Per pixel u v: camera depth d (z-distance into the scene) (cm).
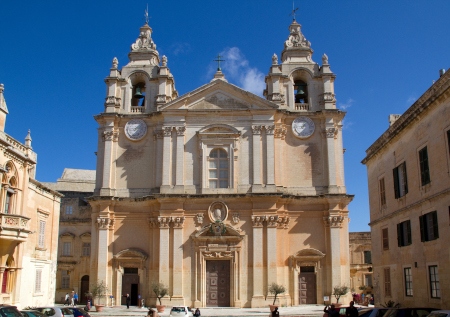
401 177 3145
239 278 4412
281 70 4947
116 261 4534
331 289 4403
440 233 2589
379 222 3550
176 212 4497
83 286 5859
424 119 2786
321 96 4862
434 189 2661
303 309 4147
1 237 2839
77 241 5931
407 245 3033
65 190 6481
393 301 3272
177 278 4400
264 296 4347
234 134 4647
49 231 3847
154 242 4528
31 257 3475
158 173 4656
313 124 4759
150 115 4788
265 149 4628
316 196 4553
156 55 5112
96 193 4684
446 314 1911
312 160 4700
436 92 2577
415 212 2916
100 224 4569
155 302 4397
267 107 4675
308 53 5019
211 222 4488
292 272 4478
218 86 4784
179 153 4628
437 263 2628
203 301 4384
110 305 4441
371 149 3700
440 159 2589
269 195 4444
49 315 2597
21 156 3158
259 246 4425
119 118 4803
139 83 5069
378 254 3578
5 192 3011
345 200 4541
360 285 6581
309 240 4541
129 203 4628
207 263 4503
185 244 4488
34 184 3534
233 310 4159
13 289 3139
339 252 4450
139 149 4769
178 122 4691
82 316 2761
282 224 4519
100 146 4800
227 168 4656
